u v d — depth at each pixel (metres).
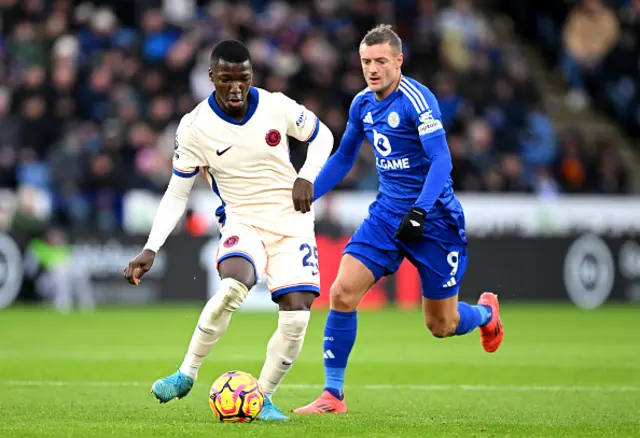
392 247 24.36
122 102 71.50
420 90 23.77
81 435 18.38
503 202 70.06
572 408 24.88
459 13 84.31
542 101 88.56
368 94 24.62
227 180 22.02
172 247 65.31
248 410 20.69
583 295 69.75
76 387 28.94
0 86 73.56
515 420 22.28
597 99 91.19
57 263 64.50
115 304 65.06
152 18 77.12
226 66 20.72
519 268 69.12
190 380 21.36
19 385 29.36
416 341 45.53
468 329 26.47
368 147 72.44
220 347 42.50
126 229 66.62
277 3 83.75
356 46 80.06
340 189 69.44
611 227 71.06
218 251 21.83
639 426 21.03
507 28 98.44
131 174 67.81
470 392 28.73
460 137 75.81
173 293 65.38
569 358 38.78
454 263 25.02
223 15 78.62
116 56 74.69
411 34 81.75
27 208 64.88
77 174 67.12
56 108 71.19
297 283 21.73
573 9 93.50
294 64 76.75
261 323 55.41
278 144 21.84
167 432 18.81
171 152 69.62
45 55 74.38
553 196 72.00
